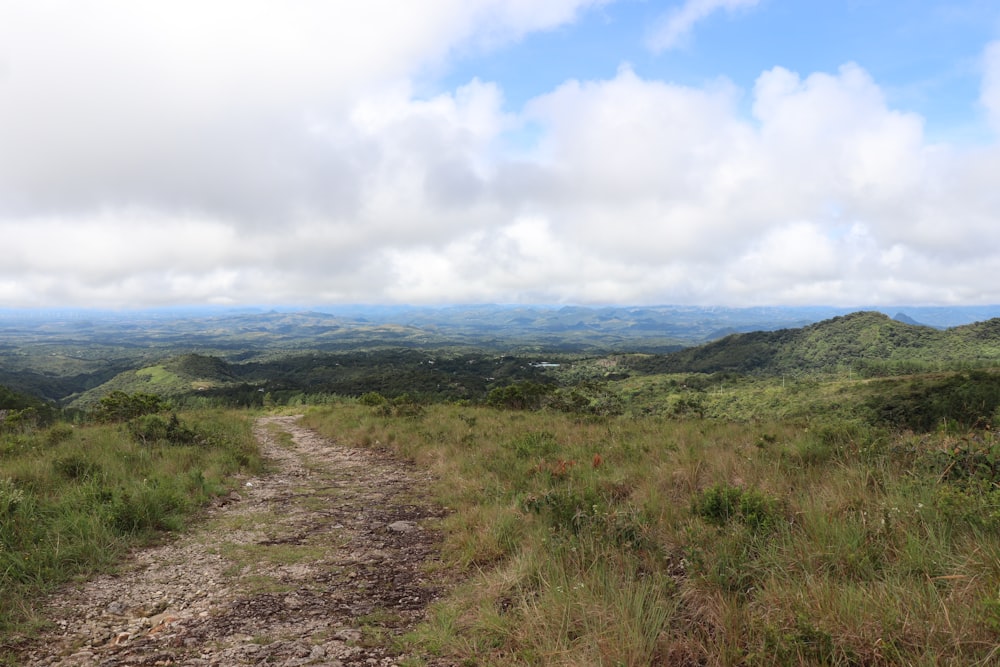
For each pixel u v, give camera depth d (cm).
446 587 448
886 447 617
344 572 487
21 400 2981
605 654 275
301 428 2038
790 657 243
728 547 383
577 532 488
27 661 317
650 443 938
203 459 1017
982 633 233
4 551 453
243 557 528
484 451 1065
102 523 564
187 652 328
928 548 327
